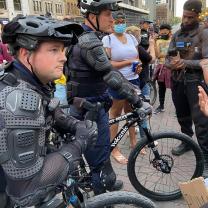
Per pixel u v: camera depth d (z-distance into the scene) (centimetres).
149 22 841
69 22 137
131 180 270
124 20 352
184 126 365
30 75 129
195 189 212
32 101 118
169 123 509
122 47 358
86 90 217
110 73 209
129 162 264
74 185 167
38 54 127
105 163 232
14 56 133
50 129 146
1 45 486
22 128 115
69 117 162
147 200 178
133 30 482
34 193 124
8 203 143
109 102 230
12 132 115
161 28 572
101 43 206
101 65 204
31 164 120
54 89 147
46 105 137
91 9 214
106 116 228
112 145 257
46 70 129
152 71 636
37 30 122
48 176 126
